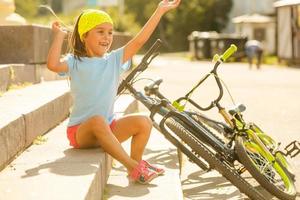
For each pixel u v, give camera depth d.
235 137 5.11
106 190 4.45
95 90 4.68
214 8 64.62
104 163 4.53
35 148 4.88
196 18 64.25
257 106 11.60
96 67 4.68
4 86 7.08
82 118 4.71
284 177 5.10
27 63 8.68
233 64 36.44
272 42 49.28
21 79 7.90
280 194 4.80
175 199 4.21
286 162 5.36
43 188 3.64
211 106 5.34
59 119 6.29
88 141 4.68
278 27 36.06
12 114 4.76
